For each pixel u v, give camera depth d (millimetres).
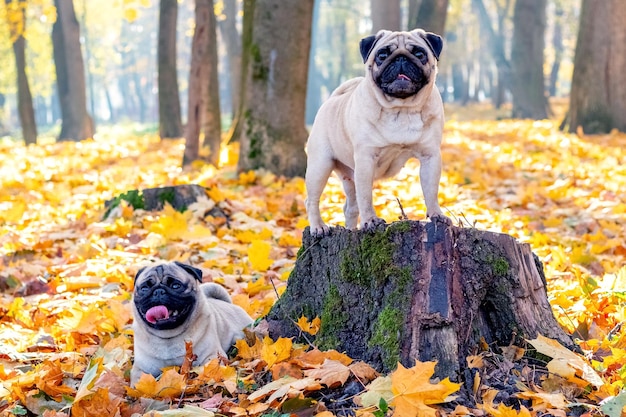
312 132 2400
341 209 3973
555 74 27562
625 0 8359
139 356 2156
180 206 3914
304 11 5047
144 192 4004
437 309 1963
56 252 3402
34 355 2248
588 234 3369
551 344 2004
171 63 11336
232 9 14320
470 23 28641
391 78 2031
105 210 4051
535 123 12352
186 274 2154
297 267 2307
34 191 5203
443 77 27359
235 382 1995
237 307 2453
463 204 4152
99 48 32094
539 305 2156
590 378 1927
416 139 2121
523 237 3381
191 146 6078
